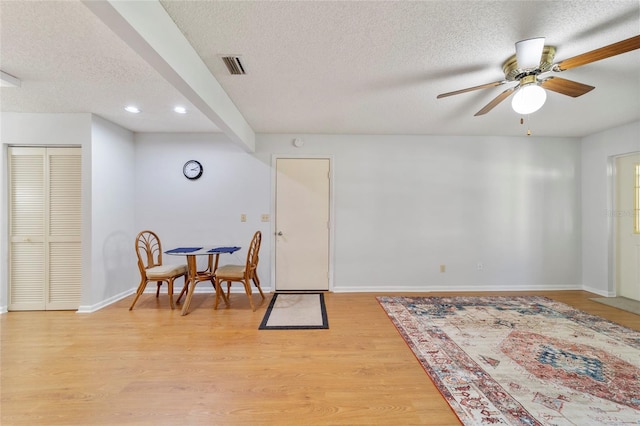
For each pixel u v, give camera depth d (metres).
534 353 2.38
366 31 1.82
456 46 1.98
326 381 2.03
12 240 3.35
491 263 4.34
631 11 1.61
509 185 4.34
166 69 1.73
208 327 2.93
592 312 3.34
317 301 3.80
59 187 3.37
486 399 1.83
